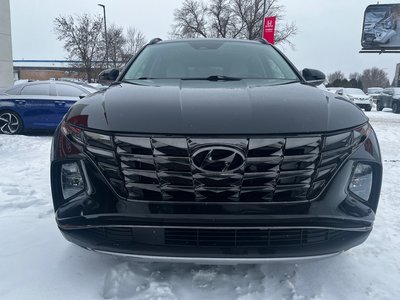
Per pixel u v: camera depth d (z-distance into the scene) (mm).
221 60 3410
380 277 2512
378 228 3338
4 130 9188
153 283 2328
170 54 3520
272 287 2340
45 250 2775
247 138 1963
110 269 2486
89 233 2135
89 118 2186
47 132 9875
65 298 2209
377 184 2260
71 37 25781
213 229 2014
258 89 2541
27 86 9305
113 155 2057
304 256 2057
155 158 1997
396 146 8227
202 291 2281
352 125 2184
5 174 5227
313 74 3490
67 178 2221
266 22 13398
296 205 2027
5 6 19312
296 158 2006
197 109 2105
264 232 2039
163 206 2014
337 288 2361
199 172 1975
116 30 29234
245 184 2002
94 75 26297
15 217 3479
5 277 2414
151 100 2254
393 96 22906
